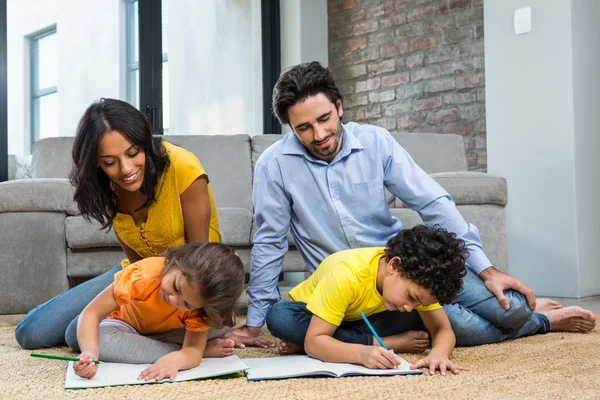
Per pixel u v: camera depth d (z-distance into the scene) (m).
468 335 1.71
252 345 1.79
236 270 1.37
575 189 3.11
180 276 1.31
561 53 3.15
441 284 1.36
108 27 4.19
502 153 3.37
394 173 1.77
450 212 1.73
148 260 1.48
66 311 1.79
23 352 1.75
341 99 1.67
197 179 1.64
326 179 1.77
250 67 4.54
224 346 1.56
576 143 3.12
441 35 4.26
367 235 1.78
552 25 3.18
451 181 2.75
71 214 2.68
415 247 1.36
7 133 3.56
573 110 3.11
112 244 2.66
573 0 3.13
